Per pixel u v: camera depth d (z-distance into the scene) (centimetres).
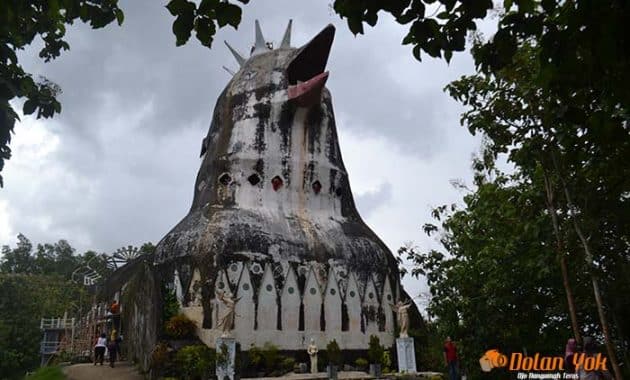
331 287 2127
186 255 1994
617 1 480
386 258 2347
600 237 1295
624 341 1509
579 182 1121
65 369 1984
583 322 1686
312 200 2338
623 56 510
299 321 2019
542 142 1127
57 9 695
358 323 2147
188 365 1686
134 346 2044
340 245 2230
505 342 1778
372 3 509
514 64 1102
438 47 563
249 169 2259
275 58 2508
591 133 728
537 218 1409
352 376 1902
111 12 765
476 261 1738
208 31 540
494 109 1180
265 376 1839
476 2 520
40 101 865
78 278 5625
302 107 2388
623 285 1426
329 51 2453
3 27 685
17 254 6600
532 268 1530
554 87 614
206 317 1872
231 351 1758
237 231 2041
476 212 1747
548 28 548
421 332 2241
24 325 4878
